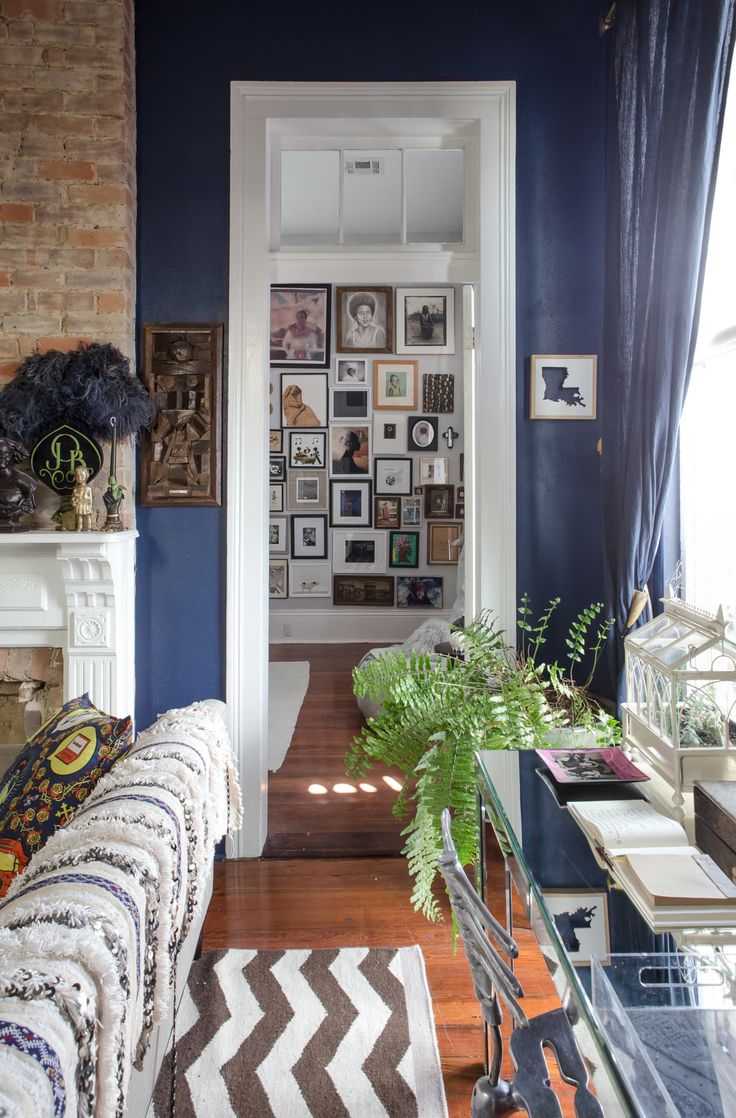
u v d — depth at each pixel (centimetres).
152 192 265
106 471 258
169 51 264
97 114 252
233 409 268
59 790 151
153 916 106
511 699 212
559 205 268
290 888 251
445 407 613
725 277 212
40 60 252
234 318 266
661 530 225
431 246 279
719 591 217
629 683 173
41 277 253
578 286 269
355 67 266
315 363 612
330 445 617
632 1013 86
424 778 205
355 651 598
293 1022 186
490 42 267
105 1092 82
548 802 145
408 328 611
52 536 235
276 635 627
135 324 266
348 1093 163
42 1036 72
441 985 202
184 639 271
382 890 250
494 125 266
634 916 105
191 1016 188
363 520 620
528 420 271
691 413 232
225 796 175
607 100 251
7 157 252
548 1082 114
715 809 121
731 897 103
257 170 266
